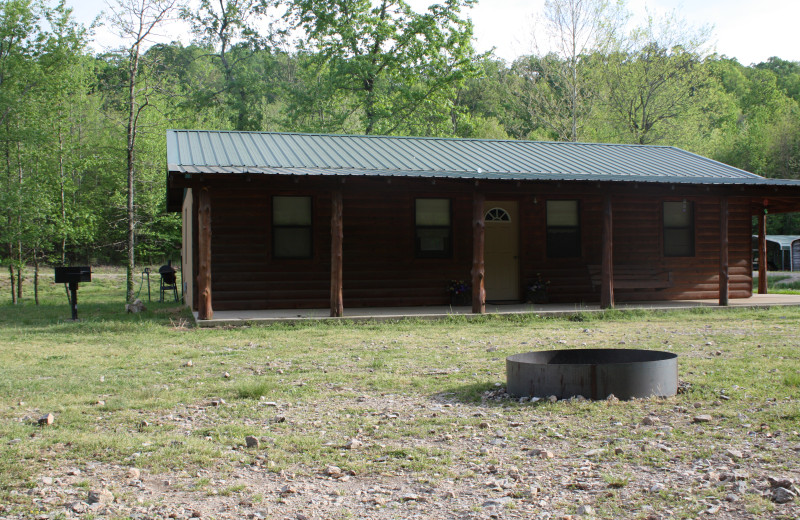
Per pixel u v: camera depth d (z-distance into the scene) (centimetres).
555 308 1434
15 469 426
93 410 589
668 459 429
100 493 378
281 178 1182
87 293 2589
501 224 1577
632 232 1619
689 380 670
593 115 3550
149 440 489
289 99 3262
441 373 752
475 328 1186
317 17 2944
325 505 370
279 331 1144
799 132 4428
